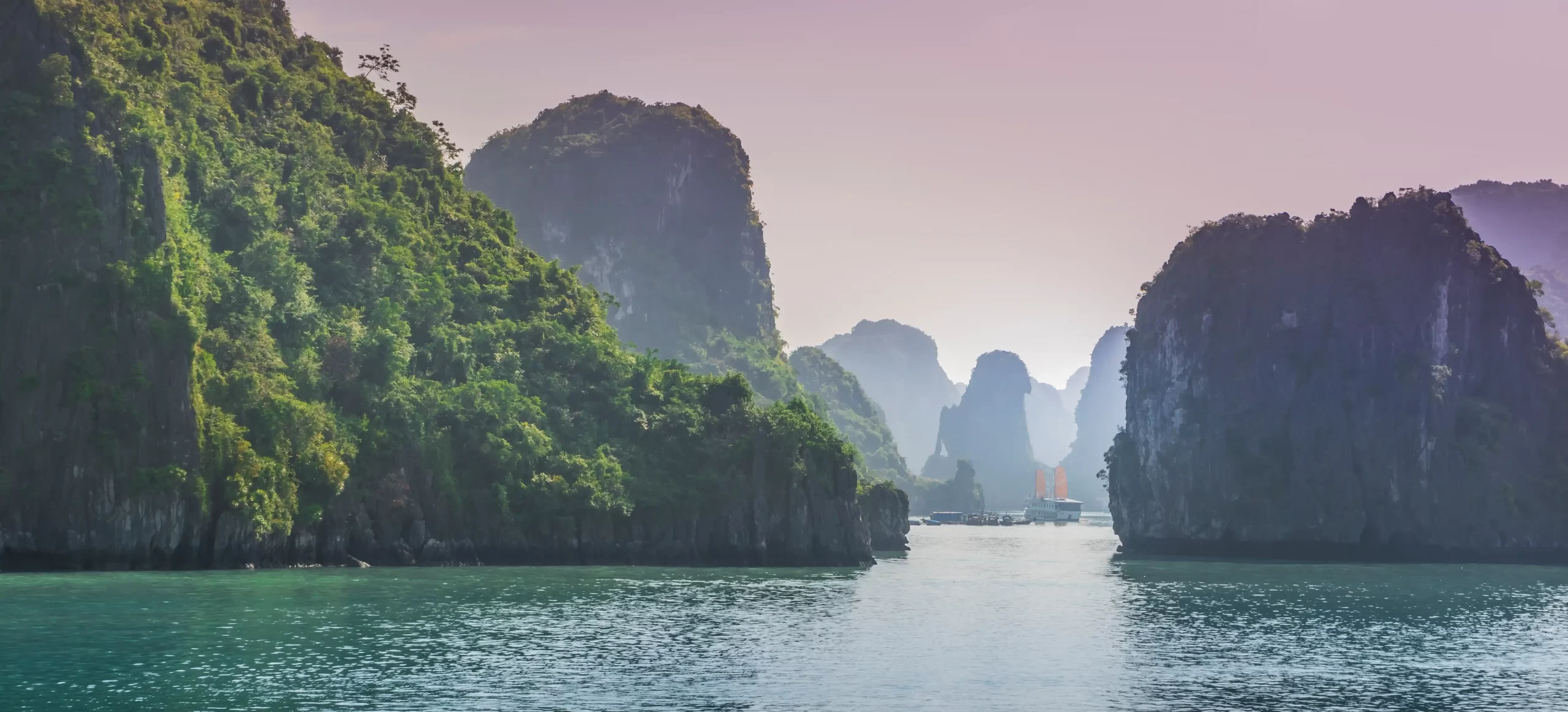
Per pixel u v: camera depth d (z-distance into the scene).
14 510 125.75
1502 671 88.81
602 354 189.62
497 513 159.50
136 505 128.00
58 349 129.50
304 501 141.50
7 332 129.12
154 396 130.62
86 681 75.19
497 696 74.94
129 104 140.25
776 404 193.00
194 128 165.62
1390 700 79.12
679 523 172.25
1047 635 103.69
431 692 75.44
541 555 161.50
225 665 80.12
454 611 106.75
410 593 118.25
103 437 128.00
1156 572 179.50
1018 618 114.75
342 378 154.62
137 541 128.12
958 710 75.25
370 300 174.38
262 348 145.12
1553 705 78.19
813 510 180.25
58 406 128.38
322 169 190.62
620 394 184.62
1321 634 106.19
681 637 97.06
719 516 174.88
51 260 130.75
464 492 158.75
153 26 184.75
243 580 123.50
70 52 140.25
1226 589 148.50
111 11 174.12
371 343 158.00
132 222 135.38
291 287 156.50
